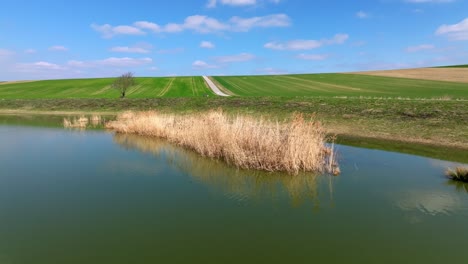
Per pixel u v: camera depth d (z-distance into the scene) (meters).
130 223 7.89
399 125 21.78
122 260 6.26
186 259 6.28
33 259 6.30
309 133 13.48
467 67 95.31
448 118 21.48
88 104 44.19
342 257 6.34
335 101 31.23
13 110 43.56
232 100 37.62
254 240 7.03
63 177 11.77
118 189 10.45
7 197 9.70
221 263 6.12
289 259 6.27
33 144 18.69
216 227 7.68
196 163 13.96
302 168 12.61
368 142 18.41
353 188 10.51
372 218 8.16
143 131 22.61
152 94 62.12
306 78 85.00
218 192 10.22
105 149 17.16
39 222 7.96
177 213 8.49
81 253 6.52
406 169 12.66
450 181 11.12
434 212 8.52
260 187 10.73
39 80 90.00
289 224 7.84
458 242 6.91
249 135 14.09
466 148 16.17
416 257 6.35
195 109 35.84
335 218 8.16
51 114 39.53
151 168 13.11
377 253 6.49
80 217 8.24
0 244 6.90
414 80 70.75
